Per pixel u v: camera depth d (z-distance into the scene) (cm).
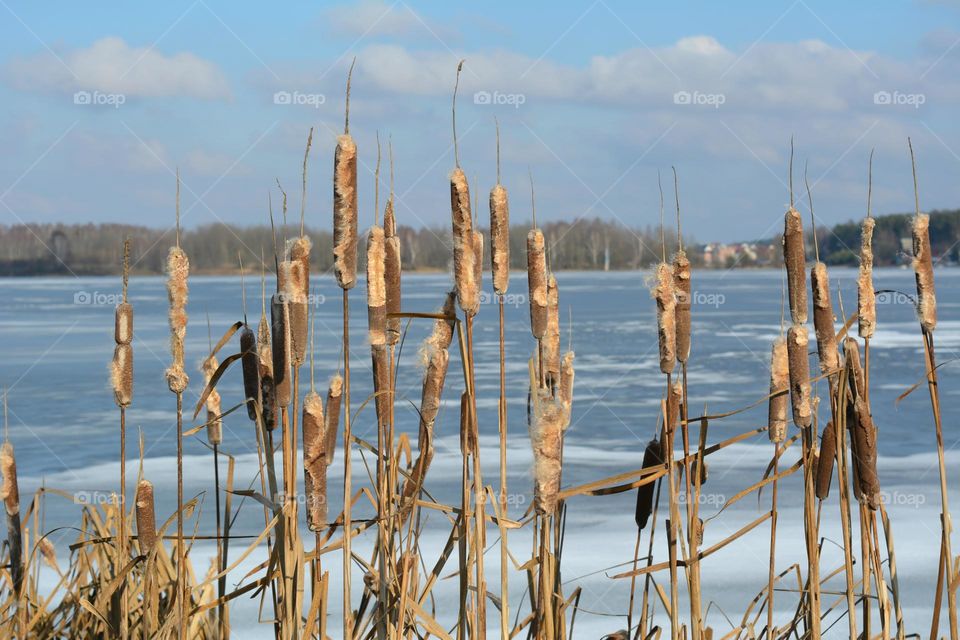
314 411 370
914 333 4222
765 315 5456
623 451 1681
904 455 1611
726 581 937
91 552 584
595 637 770
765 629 432
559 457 377
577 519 1212
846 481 417
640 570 416
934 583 920
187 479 1431
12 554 446
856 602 429
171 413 2162
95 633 507
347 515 375
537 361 385
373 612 398
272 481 393
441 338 403
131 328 391
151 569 400
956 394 2362
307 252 363
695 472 417
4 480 435
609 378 2736
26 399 2433
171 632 414
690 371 2895
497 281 366
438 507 412
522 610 849
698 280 11744
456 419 1886
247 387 401
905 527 1138
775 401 414
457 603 852
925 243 408
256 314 5406
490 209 359
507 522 388
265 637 778
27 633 467
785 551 1034
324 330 4144
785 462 1521
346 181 341
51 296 8538
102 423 2042
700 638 413
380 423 389
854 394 413
